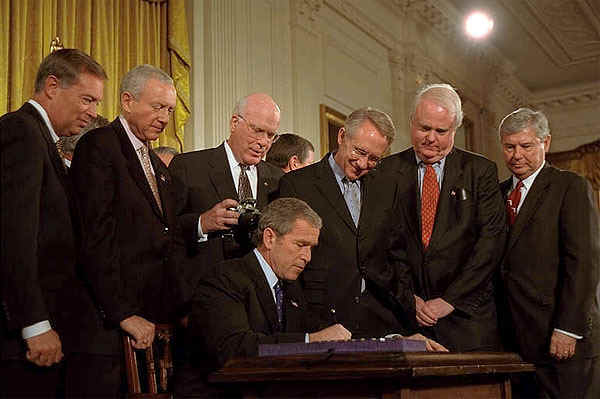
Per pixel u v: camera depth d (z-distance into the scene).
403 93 9.53
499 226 3.41
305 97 7.40
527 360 3.49
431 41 10.18
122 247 2.83
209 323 2.56
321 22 7.92
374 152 3.09
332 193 3.16
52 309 2.52
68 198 2.66
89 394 2.61
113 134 2.94
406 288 3.18
